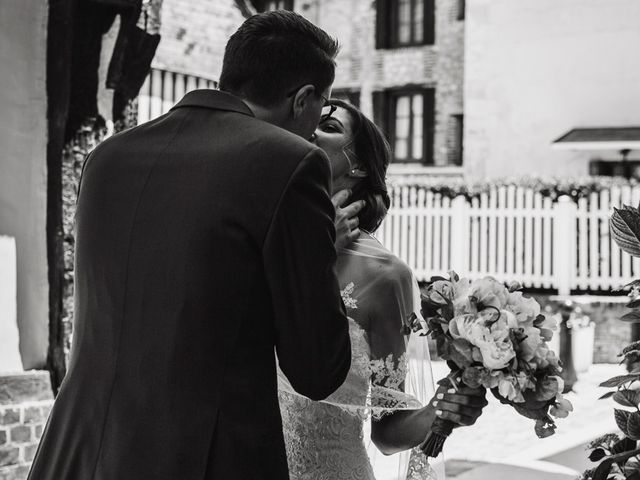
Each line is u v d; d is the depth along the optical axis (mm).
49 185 5461
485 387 1956
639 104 17250
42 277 5336
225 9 10273
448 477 6207
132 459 1828
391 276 2480
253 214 1854
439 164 21125
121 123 6230
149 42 6195
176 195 1901
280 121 2086
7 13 5168
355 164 2641
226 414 1821
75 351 1993
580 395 10164
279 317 1885
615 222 2168
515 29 18203
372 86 21812
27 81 5297
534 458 6805
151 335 1854
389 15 21688
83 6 5746
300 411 2395
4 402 5043
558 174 17766
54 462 1960
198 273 1838
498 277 14125
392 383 2434
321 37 2117
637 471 2113
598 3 17547
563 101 17828
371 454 2619
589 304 12875
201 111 2031
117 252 1929
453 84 21000
